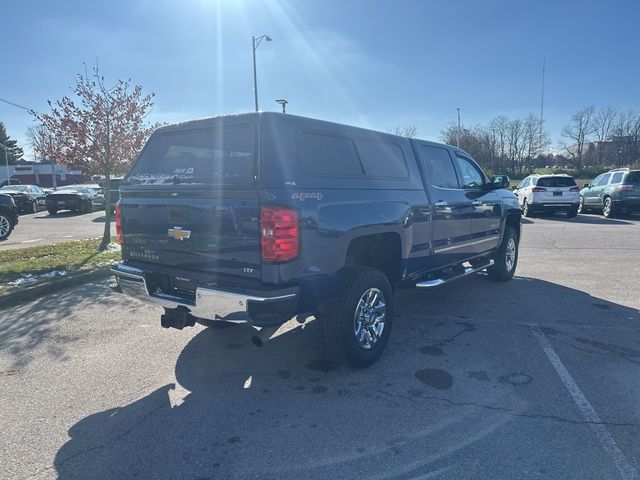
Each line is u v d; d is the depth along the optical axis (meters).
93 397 3.62
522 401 3.48
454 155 5.95
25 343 4.76
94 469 2.75
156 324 5.36
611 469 2.69
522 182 20.72
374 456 2.84
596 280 7.40
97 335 4.99
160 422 3.26
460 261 5.95
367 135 4.41
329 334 3.90
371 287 4.05
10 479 2.66
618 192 17.34
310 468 2.73
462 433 3.07
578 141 69.69
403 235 4.57
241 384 3.84
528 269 8.33
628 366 4.08
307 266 3.53
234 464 2.78
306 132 3.76
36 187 26.19
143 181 4.27
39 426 3.21
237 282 3.53
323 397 3.60
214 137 3.76
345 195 3.89
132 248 4.34
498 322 5.31
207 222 3.65
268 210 3.33
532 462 2.76
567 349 4.48
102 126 10.66
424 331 5.04
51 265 7.98
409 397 3.58
